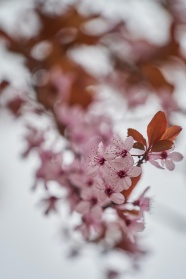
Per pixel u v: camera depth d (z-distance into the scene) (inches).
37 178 26.3
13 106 31.3
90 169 20.4
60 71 33.3
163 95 34.9
